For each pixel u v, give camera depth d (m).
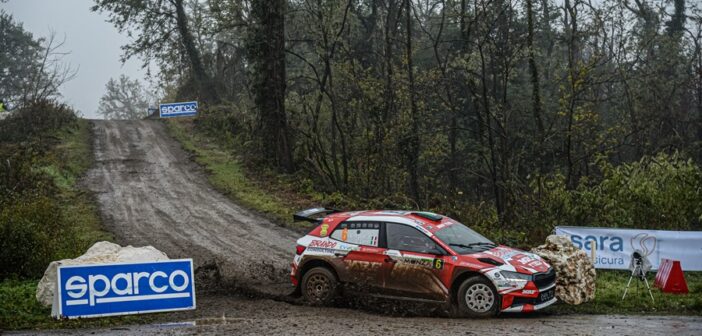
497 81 38.25
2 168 25.72
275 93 32.19
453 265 10.31
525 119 36.00
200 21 35.28
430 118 33.75
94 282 10.68
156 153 37.50
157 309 10.98
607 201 18.69
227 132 41.69
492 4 28.88
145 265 11.02
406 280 10.62
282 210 24.19
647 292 12.40
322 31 30.52
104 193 27.53
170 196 27.27
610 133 28.30
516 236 19.05
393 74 31.00
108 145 39.38
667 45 34.78
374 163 29.55
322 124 33.06
